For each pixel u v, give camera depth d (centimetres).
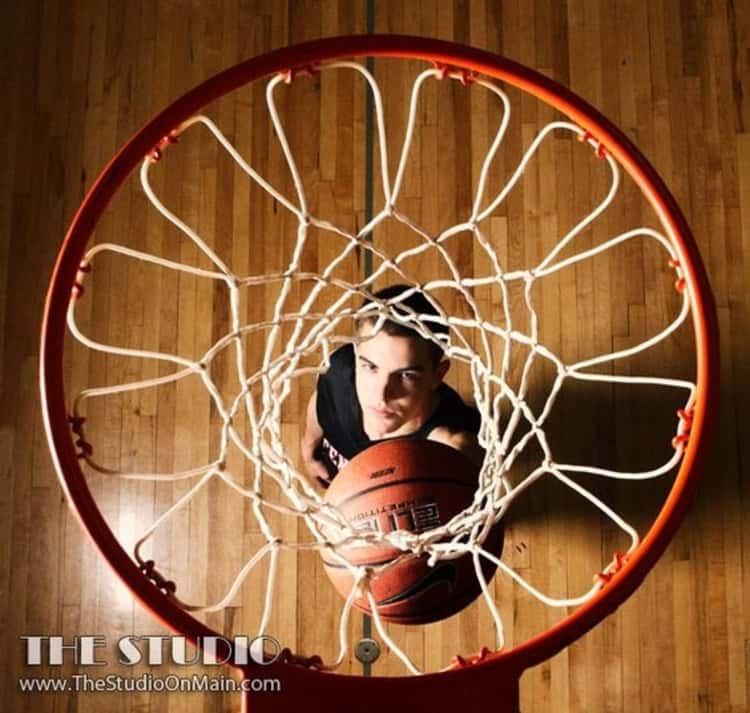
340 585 168
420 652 215
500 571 219
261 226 233
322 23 244
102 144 238
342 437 210
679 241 162
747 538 224
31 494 221
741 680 218
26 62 241
